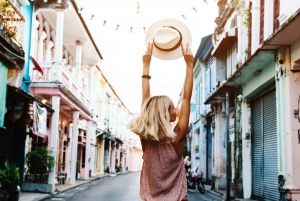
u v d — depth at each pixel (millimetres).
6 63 10320
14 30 11250
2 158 13555
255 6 13094
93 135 31250
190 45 2602
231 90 15297
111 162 43438
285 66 9727
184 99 2467
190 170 19516
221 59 17703
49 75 16078
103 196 14562
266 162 12430
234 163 14828
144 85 2656
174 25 2670
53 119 15734
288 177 9523
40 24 18047
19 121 13344
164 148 2359
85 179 24781
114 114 45969
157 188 2357
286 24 7977
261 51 10109
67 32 20672
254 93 13273
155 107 2377
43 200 12688
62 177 19844
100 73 33188
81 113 21781
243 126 14094
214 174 18906
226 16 17500
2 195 10562
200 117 24703
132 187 19641
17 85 11219
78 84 20062
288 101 9594
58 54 16141
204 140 24469
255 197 13438
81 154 28625
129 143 61969
